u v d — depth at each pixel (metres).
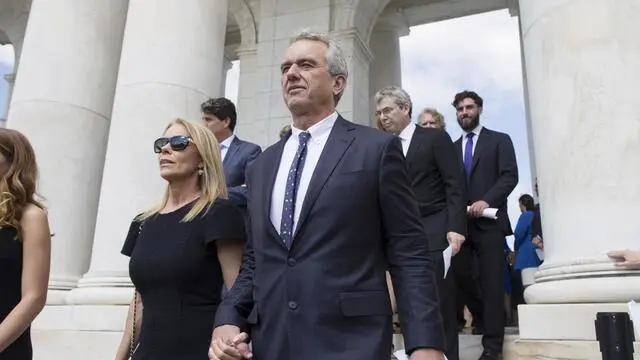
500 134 7.04
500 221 6.43
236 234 3.70
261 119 14.50
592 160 4.98
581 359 4.54
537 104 5.59
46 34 9.97
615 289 4.61
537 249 8.36
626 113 4.95
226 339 2.83
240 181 6.38
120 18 10.83
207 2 8.72
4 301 3.63
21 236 3.72
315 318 2.61
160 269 3.56
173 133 3.99
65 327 7.66
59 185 9.27
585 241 4.90
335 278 2.66
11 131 3.91
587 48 5.21
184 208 3.86
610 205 4.85
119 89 8.29
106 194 7.88
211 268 3.66
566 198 5.09
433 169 5.75
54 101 9.59
